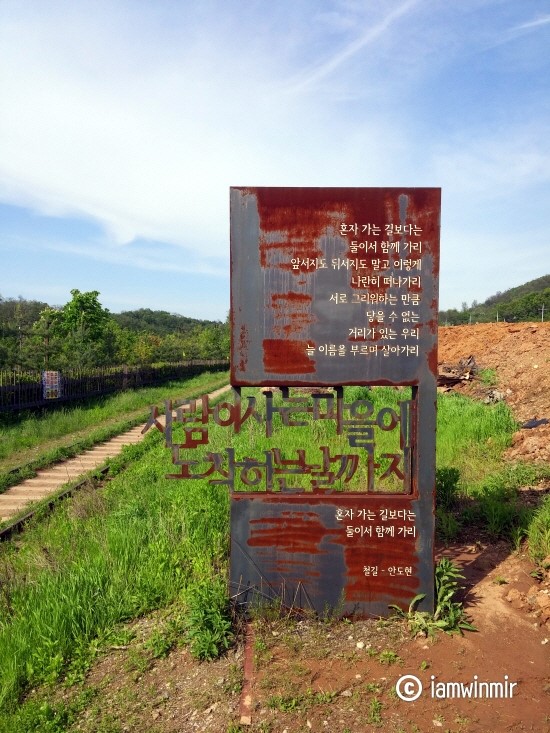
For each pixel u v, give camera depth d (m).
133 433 14.52
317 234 4.05
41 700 3.43
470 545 5.22
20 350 21.45
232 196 4.06
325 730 2.97
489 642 3.69
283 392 4.21
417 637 3.81
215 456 4.23
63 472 10.12
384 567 4.12
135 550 5.26
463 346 18.36
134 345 35.78
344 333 4.09
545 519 5.05
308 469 4.19
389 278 4.06
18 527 6.96
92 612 4.29
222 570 4.83
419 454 4.09
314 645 3.75
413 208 4.04
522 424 9.59
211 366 48.78
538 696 3.17
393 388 13.29
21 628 4.08
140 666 3.67
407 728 2.96
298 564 4.15
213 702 3.25
